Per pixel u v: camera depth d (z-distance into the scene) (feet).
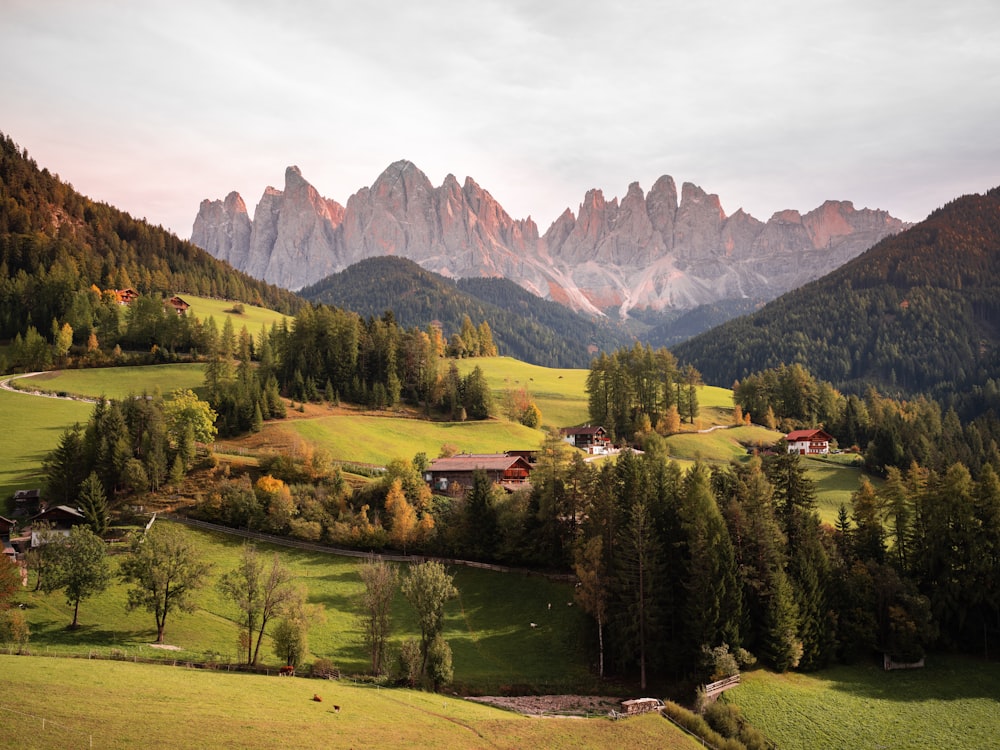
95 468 382.83
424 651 249.14
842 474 560.61
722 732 221.87
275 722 162.61
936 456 568.82
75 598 252.01
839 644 270.67
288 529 372.58
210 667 223.51
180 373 648.38
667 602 279.90
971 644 278.26
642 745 201.57
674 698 249.34
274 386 569.23
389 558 357.00
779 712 232.53
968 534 285.02
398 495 375.86
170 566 251.39
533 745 186.39
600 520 314.55
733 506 294.87
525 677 259.39
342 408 604.90
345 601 309.63
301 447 442.50
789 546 300.20
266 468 422.00
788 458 327.88
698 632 263.29
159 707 158.81
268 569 333.83
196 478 406.82
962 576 282.97
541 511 345.31
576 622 295.28
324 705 184.75
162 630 251.39
